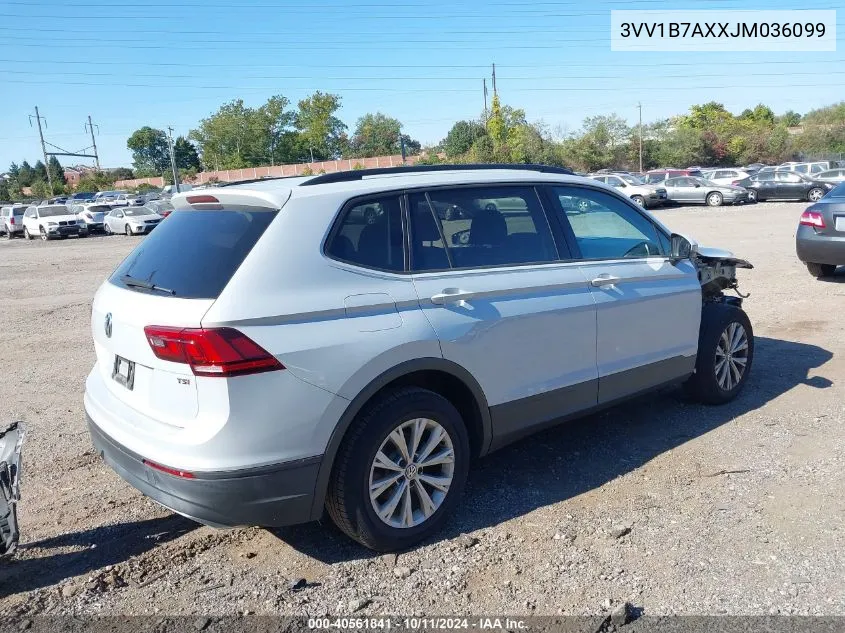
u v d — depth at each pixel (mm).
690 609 3088
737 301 5949
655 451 4762
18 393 6758
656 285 4820
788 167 38562
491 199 4156
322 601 3240
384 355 3439
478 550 3623
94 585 3430
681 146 70688
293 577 3441
